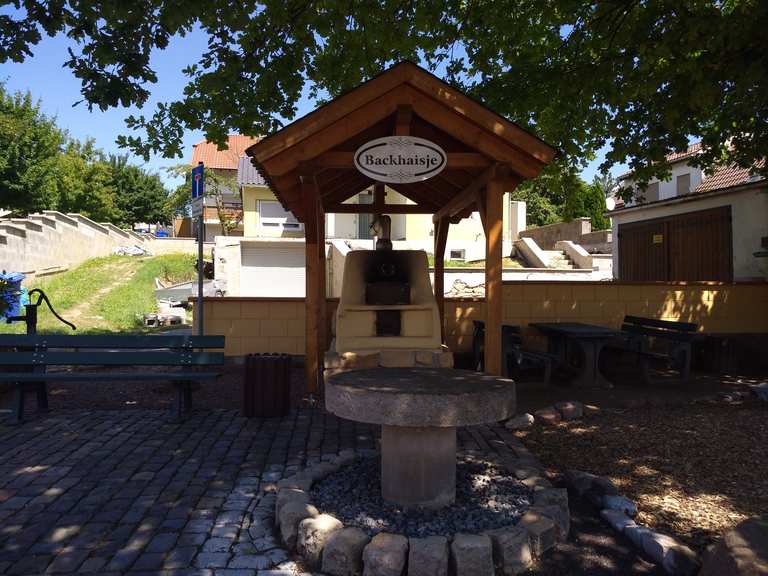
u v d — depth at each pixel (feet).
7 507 12.53
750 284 33.78
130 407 22.00
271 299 30.73
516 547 10.21
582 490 13.37
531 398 22.79
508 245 76.33
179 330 43.88
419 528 10.94
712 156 29.68
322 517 10.90
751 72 20.48
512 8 27.07
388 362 20.13
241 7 19.60
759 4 18.80
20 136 84.53
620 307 32.89
